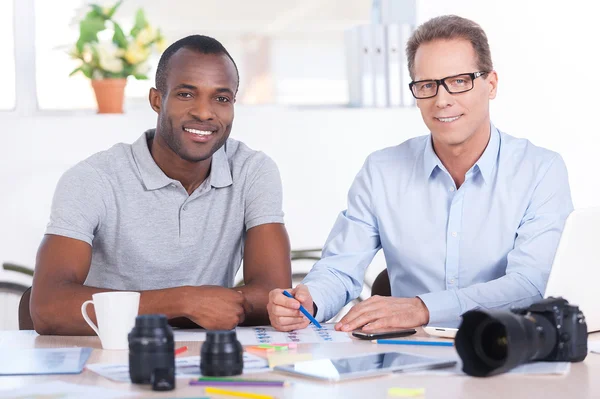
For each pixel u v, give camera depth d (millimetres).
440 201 2107
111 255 2123
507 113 3695
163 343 1230
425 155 2117
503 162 2082
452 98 1959
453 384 1226
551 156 2094
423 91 2008
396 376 1277
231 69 2090
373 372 1272
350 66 3668
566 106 3721
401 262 2152
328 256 2174
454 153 2051
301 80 3697
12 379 1284
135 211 2109
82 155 3312
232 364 1274
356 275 2131
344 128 3547
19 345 1628
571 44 3695
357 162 3570
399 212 2143
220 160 2189
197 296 1779
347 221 2188
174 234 2129
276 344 1537
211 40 2109
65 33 3471
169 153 2107
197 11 3578
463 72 1951
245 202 2197
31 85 3424
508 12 3662
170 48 2104
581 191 3748
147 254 2119
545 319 1337
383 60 3572
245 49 3639
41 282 1906
